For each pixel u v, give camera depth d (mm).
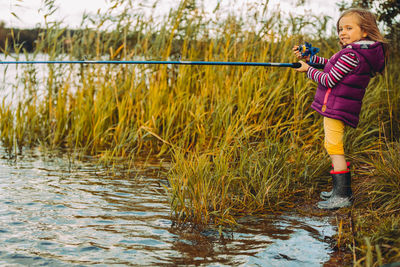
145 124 5418
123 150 5270
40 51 6332
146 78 6223
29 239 2865
